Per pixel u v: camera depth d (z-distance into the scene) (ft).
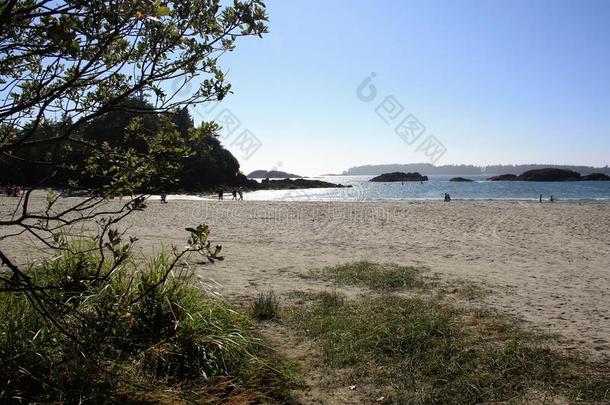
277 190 259.19
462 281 26.76
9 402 9.66
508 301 22.33
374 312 18.97
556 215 75.10
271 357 14.16
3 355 10.56
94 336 10.09
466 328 17.30
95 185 9.87
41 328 11.33
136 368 11.64
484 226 59.67
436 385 12.76
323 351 14.97
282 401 11.73
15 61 8.90
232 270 28.78
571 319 19.40
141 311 13.05
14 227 42.47
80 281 9.24
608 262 34.94
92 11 6.64
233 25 8.45
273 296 22.12
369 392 12.44
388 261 33.73
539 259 35.99
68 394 10.18
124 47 8.55
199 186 181.78
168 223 59.47
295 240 45.29
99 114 8.02
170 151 9.17
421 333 16.06
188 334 13.12
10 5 6.26
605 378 13.14
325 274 28.17
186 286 15.38
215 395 11.36
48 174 8.99
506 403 11.73
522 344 15.55
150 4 6.81
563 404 11.66
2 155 8.90
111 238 9.06
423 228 57.06
